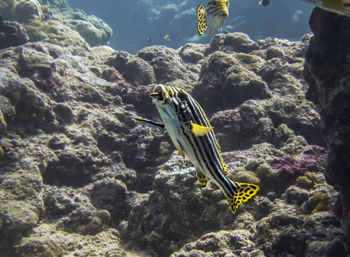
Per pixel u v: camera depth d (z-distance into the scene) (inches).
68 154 227.5
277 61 303.7
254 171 185.8
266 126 237.0
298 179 171.6
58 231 190.7
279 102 256.4
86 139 248.4
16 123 228.4
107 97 312.7
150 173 253.0
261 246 135.6
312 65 134.0
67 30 619.8
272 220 142.9
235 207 73.6
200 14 215.8
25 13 617.0
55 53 340.8
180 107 62.6
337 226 129.3
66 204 204.5
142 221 190.4
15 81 228.7
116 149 266.5
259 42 411.5
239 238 141.5
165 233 176.6
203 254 135.1
